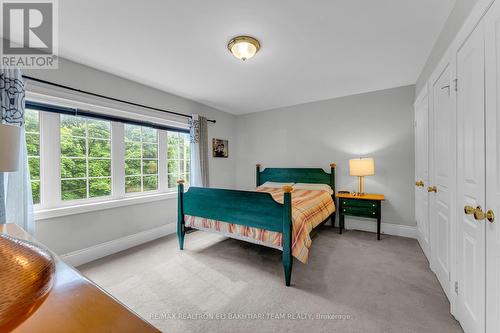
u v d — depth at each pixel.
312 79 2.92
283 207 1.96
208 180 3.97
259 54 2.24
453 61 1.48
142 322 0.48
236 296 1.78
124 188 2.92
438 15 1.67
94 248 2.52
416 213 3.00
